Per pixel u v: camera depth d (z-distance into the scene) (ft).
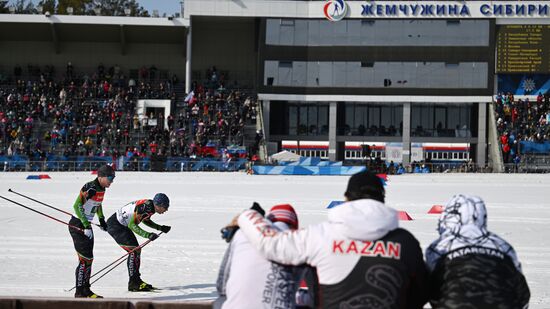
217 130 141.59
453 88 158.10
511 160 137.28
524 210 68.64
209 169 129.90
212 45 175.83
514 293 13.58
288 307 14.58
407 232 13.85
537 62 155.63
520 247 46.03
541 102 148.97
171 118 141.59
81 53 175.32
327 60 159.94
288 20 159.94
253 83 174.29
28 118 140.77
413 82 158.92
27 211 65.10
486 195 84.53
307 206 70.79
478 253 13.74
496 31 156.87
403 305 13.44
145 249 44.50
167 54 176.45
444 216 14.53
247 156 135.33
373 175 14.44
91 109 145.69
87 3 263.08
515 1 155.22
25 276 35.53
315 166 122.62
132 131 143.64
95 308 22.12
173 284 34.17
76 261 40.06
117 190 88.28
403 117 159.94
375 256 13.43
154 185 96.78
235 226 15.51
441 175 123.44
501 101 151.74
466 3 156.15
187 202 74.64
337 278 13.42
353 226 13.48
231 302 14.53
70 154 133.39
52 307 22.06
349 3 158.40
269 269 14.52
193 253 43.21
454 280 13.57
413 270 13.53
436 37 158.10
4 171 128.06
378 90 159.84
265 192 87.40
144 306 21.90
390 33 158.81
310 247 13.75
